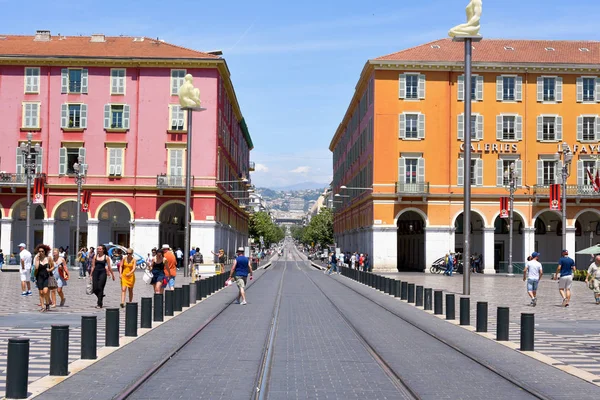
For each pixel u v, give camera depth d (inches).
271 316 884.6
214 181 2496.3
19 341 384.8
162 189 2455.7
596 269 1156.5
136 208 2474.2
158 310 794.8
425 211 2519.7
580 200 2503.7
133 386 414.9
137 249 2465.6
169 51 2554.1
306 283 1803.6
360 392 410.3
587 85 2544.3
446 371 487.8
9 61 2470.5
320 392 409.1
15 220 2559.1
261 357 541.3
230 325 777.6
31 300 1092.5
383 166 2524.6
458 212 2516.0
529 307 1079.6
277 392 408.5
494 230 2518.5
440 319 869.8
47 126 2484.0
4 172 2434.8
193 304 1059.3
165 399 386.6
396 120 2527.1
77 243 2036.2
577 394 409.7
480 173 2522.1
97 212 2463.1
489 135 2534.5
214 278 1381.6
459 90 2532.0
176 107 2493.8
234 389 415.2
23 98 2485.2
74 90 2490.2
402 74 2527.1
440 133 2529.5
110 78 2495.1
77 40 2642.7
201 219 2477.9
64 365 454.3
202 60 2487.7
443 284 1775.3
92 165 2485.2
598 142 2532.0
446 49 2628.0
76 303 1042.7
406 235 3198.8
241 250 1085.1
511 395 407.5
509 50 2618.1
